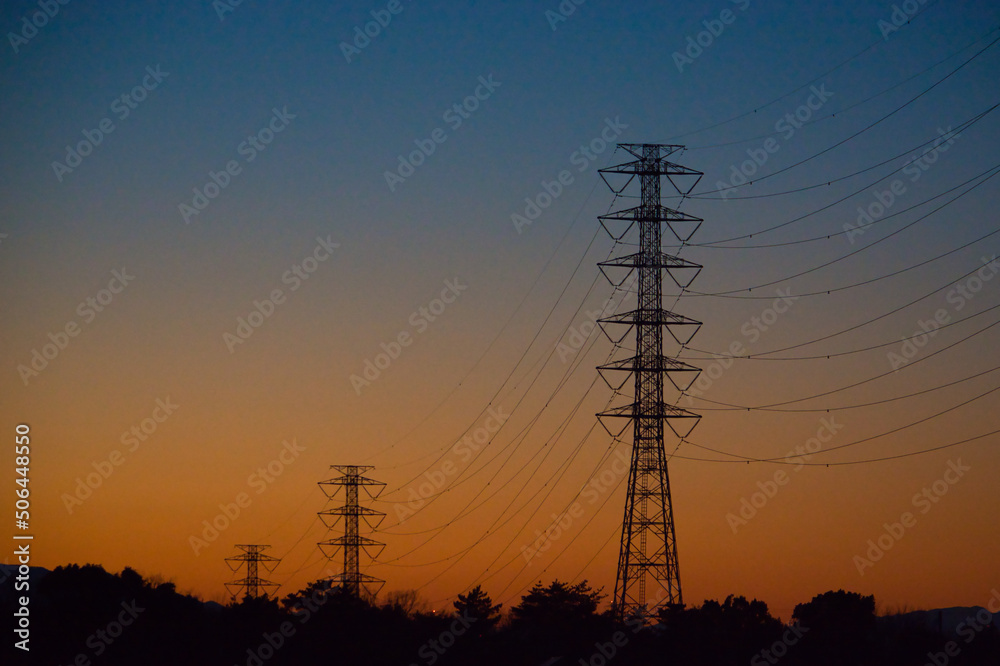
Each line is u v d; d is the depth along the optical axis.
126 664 98.62
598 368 97.19
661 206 99.06
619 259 97.88
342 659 101.25
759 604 106.38
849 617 102.81
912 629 103.88
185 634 104.19
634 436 96.06
